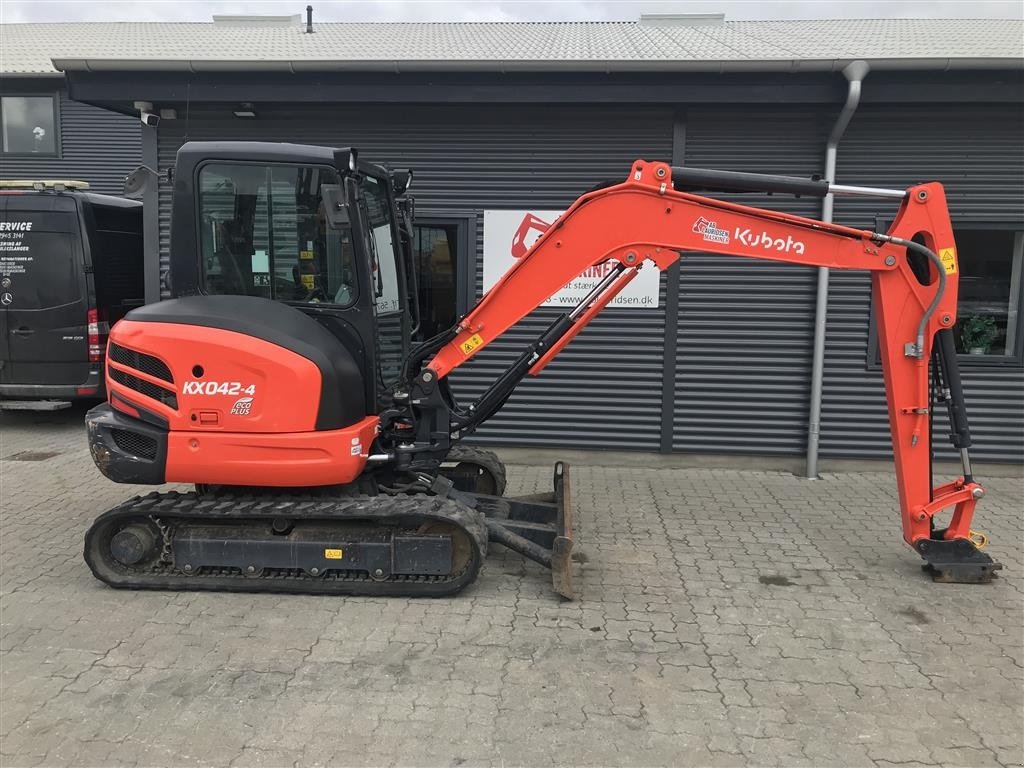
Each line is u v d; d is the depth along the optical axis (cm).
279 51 756
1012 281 702
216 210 425
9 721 303
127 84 663
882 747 292
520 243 721
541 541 451
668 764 280
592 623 394
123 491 627
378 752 285
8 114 1319
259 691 326
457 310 737
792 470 716
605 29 960
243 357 400
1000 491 652
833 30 907
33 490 630
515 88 649
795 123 683
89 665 347
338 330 434
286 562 419
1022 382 697
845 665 355
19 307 854
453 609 408
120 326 417
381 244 479
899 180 686
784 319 703
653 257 434
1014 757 287
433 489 482
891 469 711
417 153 716
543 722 305
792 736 299
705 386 717
